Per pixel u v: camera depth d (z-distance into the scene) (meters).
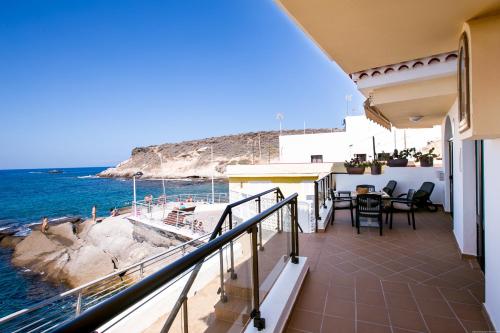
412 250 4.45
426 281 3.37
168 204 23.22
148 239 17.06
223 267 2.37
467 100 1.91
